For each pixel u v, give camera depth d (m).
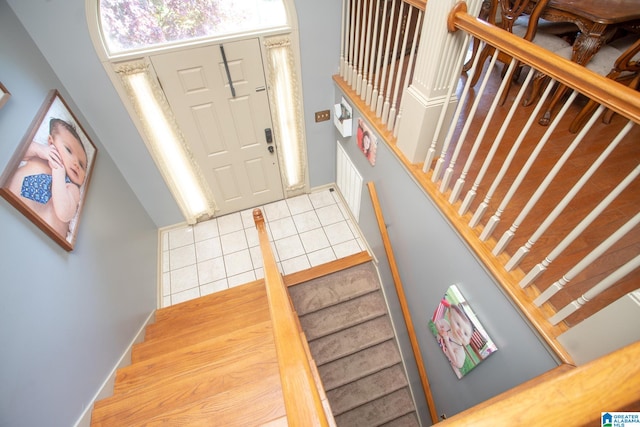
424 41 1.73
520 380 1.56
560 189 1.82
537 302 1.35
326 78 3.24
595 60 2.14
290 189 4.20
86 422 1.69
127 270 2.76
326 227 3.99
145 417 1.62
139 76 2.67
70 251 1.96
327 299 3.33
